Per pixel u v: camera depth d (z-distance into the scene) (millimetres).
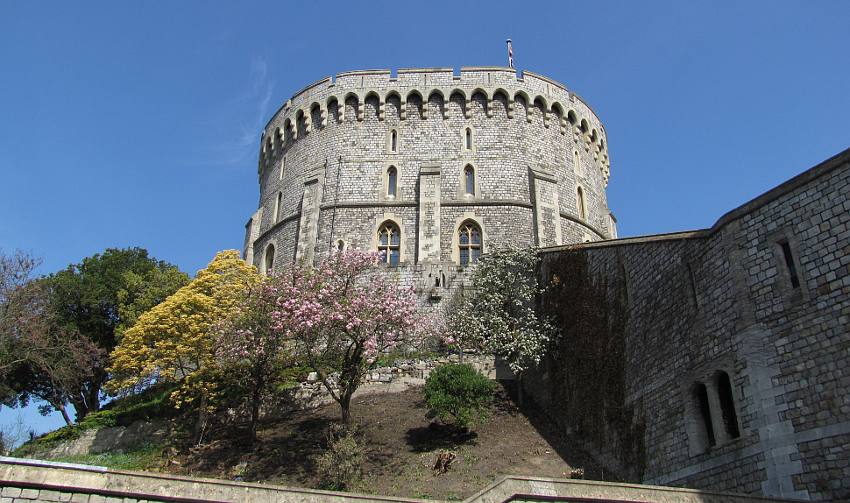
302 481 22516
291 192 45781
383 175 43875
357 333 26281
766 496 14492
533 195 42781
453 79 45938
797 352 16203
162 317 31172
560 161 45812
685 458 19141
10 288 34938
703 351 19078
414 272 37562
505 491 14039
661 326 21453
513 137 44906
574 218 44188
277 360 27219
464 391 25969
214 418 29547
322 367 27453
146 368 30219
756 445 16578
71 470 13203
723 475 17484
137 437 30844
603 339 25031
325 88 46750
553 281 30047
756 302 17469
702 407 19250
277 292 27656
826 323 15781
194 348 30266
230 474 23766
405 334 27984
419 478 22094
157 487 13391
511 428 26953
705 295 19391
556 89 47469
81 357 35906
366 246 41781
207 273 33781
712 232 19391
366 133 45125
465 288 36188
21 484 12852
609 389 23875
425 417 27578
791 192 17266
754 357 17094
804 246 16672
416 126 45094
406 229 42062
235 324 27328
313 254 41750
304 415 29125
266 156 50562
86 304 42188
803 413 15703
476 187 43375
